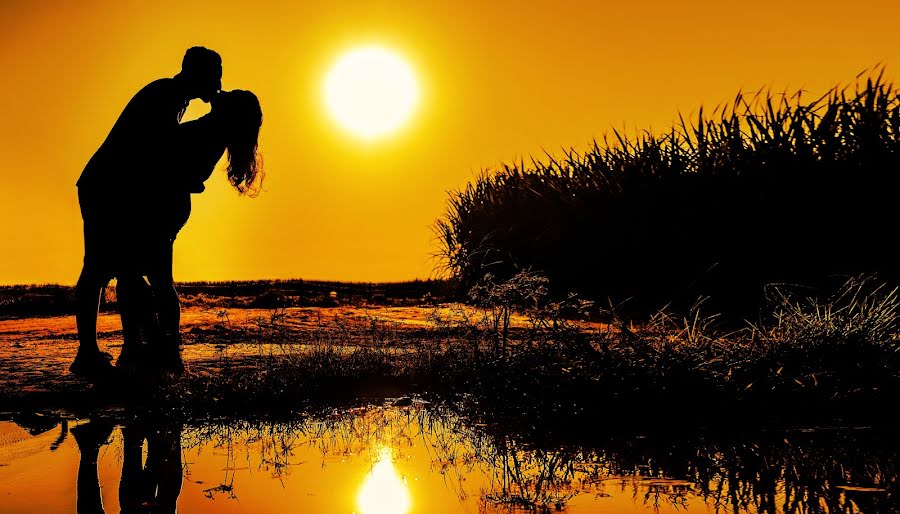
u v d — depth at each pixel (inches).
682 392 208.4
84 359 234.1
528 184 460.8
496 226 455.5
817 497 137.2
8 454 167.0
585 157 437.4
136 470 155.9
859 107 332.5
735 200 333.4
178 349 242.2
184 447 176.2
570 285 382.6
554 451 172.9
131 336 241.0
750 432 184.9
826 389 207.8
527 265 414.9
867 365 215.5
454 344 272.7
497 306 278.4
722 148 358.6
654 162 382.6
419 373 248.1
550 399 215.5
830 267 309.7
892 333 234.5
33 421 197.9
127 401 218.7
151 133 230.5
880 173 314.5
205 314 393.1
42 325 374.0
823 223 316.5
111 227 232.7
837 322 236.8
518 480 150.2
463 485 145.9
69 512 129.1
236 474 154.2
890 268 299.7
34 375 237.8
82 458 164.4
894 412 199.3
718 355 228.2
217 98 238.8
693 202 349.1
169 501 135.2
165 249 238.4
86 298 234.5
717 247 330.6
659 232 354.6
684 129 383.6
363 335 323.0
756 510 130.6
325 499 136.6
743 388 209.2
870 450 168.6
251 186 248.7
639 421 198.7
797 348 223.8
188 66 234.7
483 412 213.0
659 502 135.6
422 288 546.3
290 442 181.2
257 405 215.9
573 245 393.7
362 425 199.5
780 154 333.1
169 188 234.1
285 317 382.0
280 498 137.2
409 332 331.6
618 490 143.1
